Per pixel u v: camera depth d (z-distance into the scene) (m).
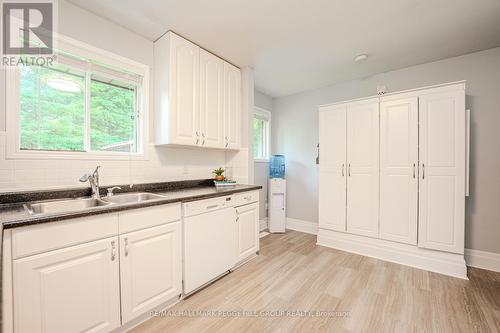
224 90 2.64
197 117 2.31
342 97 3.42
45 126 1.70
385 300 1.82
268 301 1.81
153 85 2.26
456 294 1.90
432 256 2.33
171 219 1.73
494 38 2.18
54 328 1.16
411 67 2.84
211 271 2.04
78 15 1.77
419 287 2.02
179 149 2.52
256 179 3.80
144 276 1.55
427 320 1.58
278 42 2.29
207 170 2.84
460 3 1.69
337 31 2.09
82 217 1.26
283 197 3.73
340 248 2.94
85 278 1.28
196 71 2.30
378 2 1.69
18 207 1.39
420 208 2.38
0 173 1.46
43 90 1.68
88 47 1.82
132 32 2.10
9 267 1.03
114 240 1.40
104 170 1.93
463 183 2.18
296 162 3.93
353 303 1.79
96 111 1.96
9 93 1.49
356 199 2.81
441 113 2.27
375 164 2.66
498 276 2.21
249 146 2.91
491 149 2.38
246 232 2.50
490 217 2.38
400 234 2.50
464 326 1.52
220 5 1.74
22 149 1.55
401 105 2.49
